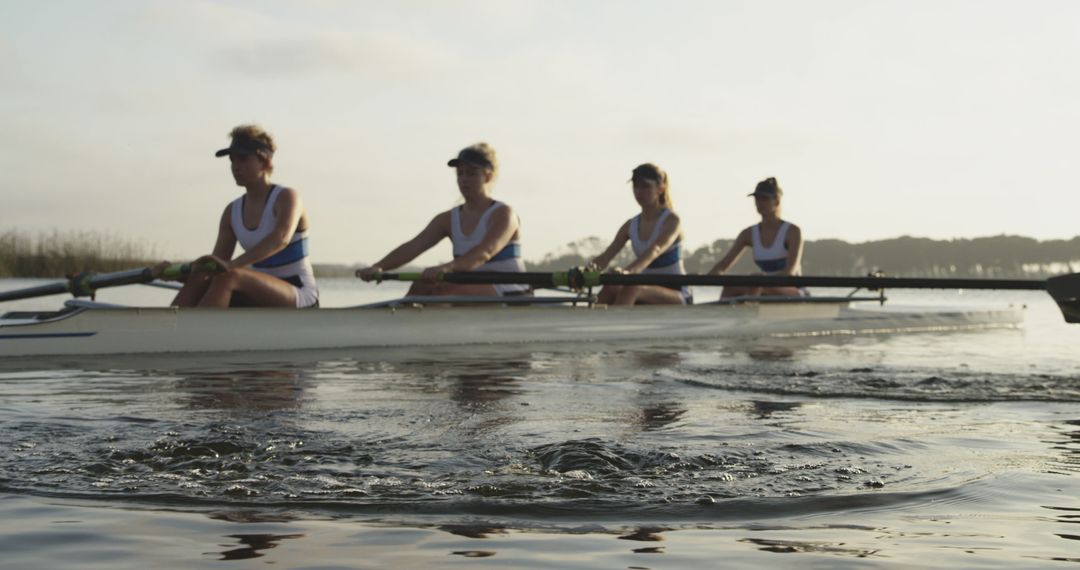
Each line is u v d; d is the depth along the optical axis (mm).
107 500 2660
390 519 2498
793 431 4004
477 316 9391
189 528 2381
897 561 2154
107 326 7652
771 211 13055
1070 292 7055
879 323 13000
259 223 8898
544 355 8234
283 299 8812
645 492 2814
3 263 25859
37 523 2414
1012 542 2320
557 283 9797
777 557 2186
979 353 9039
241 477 2947
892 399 5297
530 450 3443
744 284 9641
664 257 11648
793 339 11141
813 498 2764
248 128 8805
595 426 4082
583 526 2451
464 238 10109
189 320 7926
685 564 2125
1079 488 2934
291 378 6109
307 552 2180
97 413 4312
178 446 3373
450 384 5844
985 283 9445
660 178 11508
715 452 3422
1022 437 3941
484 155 10008
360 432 3818
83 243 26750
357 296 22719
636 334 10461
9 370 6477
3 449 3326
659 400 5094
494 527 2430
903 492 2855
